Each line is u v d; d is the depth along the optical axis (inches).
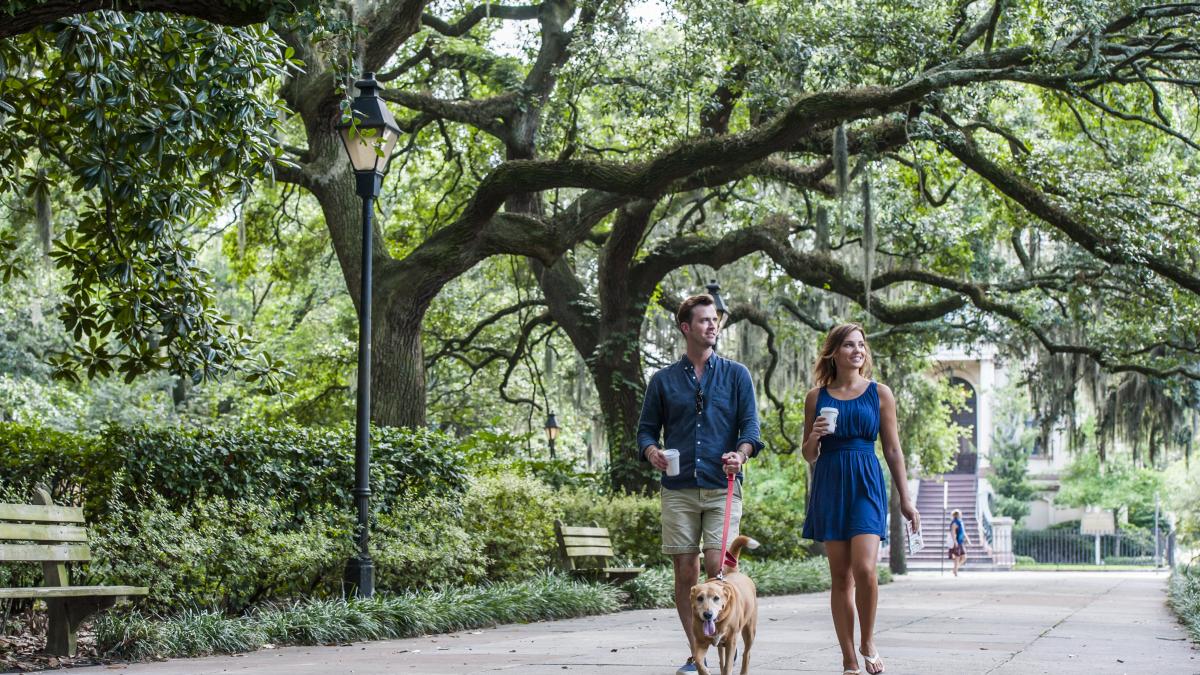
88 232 422.3
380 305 648.4
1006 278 1003.3
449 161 951.6
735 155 605.3
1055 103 839.7
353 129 408.2
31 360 1082.1
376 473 473.7
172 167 388.5
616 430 861.2
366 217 444.1
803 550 944.9
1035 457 2269.9
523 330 1023.0
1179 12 645.3
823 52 658.8
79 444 391.2
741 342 1047.6
